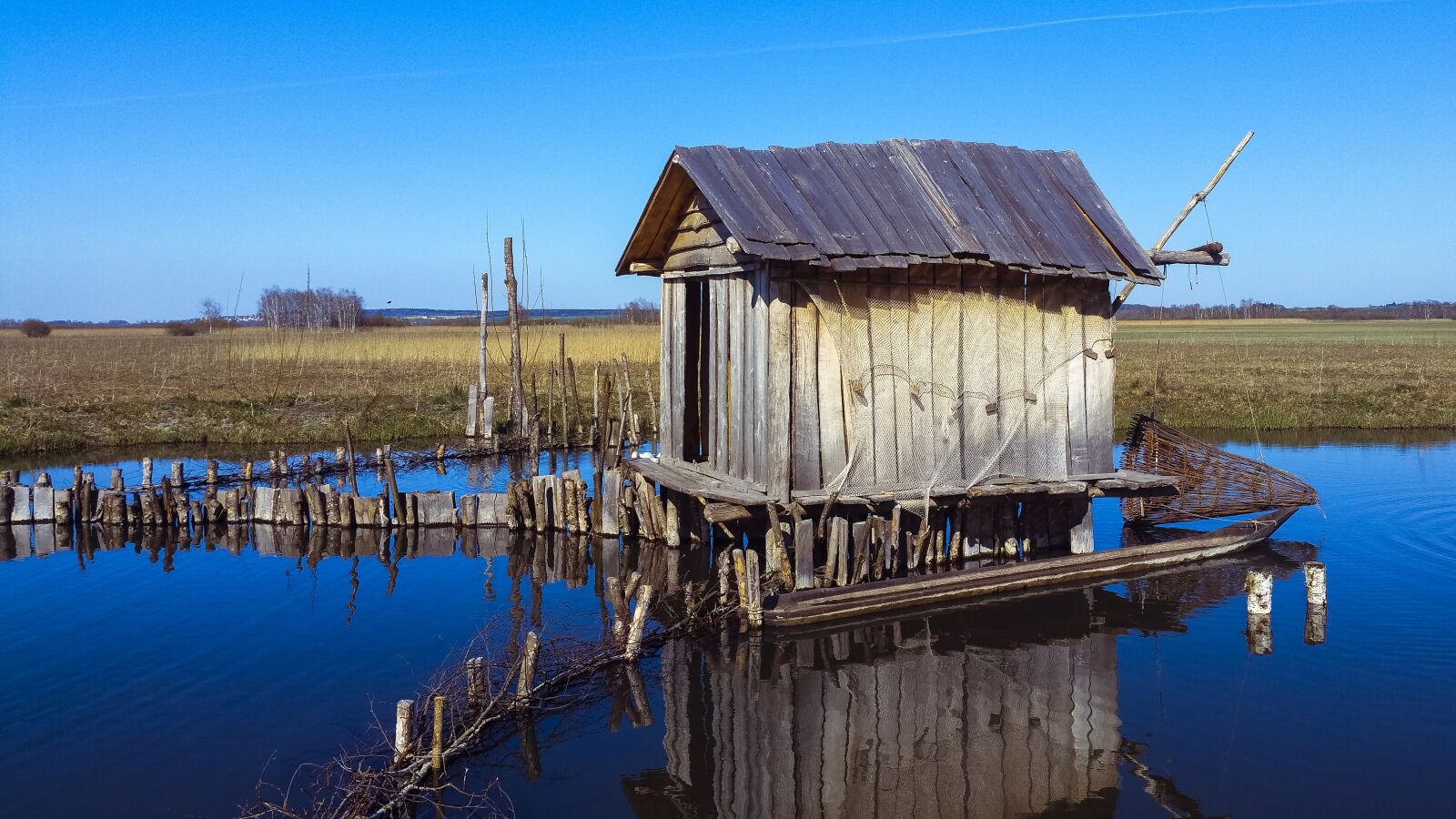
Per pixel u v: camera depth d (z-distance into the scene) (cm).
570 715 958
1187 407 3259
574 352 4494
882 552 1319
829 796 791
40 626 1217
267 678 1037
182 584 1414
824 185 1316
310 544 1672
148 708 957
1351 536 1661
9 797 780
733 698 992
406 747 806
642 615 1073
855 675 1048
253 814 729
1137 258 1387
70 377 3972
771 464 1244
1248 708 961
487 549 1631
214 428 2775
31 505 1806
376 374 4047
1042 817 756
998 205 1394
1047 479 1411
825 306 1252
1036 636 1171
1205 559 1505
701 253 1443
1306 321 13525
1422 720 926
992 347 1366
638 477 1662
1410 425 2975
